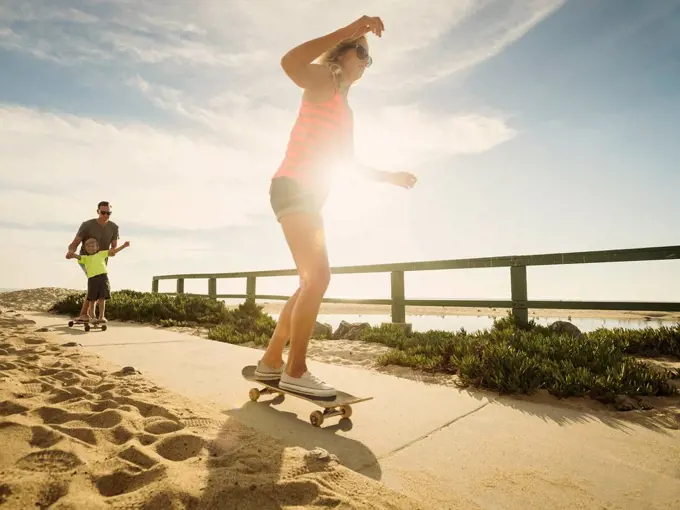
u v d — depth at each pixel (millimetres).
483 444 2035
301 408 2520
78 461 1530
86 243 6012
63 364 3236
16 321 6379
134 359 3816
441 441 2064
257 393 2596
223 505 1293
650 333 4523
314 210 2318
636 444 2059
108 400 2256
